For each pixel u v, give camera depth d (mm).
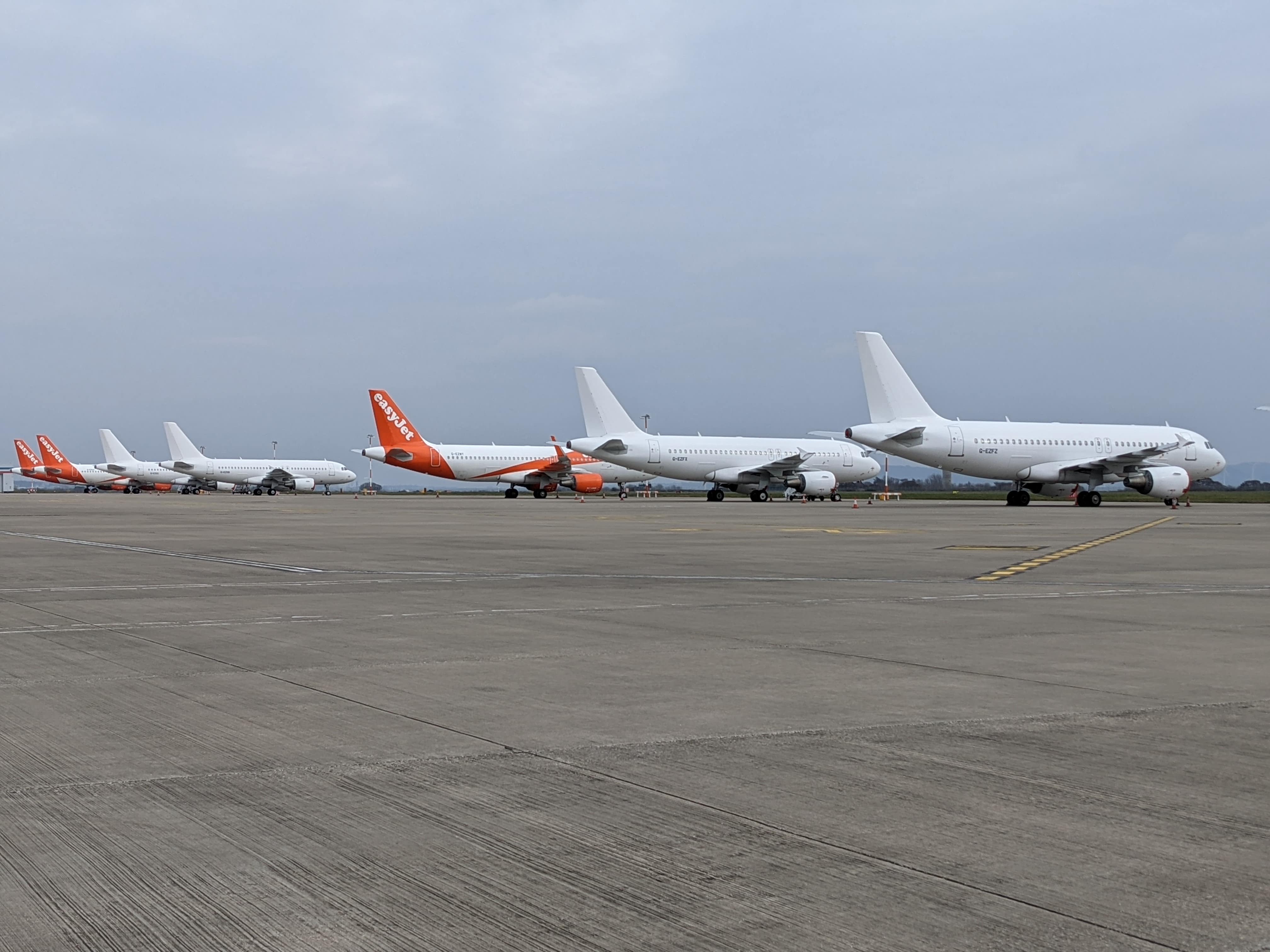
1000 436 68250
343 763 6875
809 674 10055
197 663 10641
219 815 5828
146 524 43500
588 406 80375
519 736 7594
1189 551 27109
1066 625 13445
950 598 16406
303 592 17312
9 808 5941
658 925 4449
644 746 7309
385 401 94750
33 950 4215
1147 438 71625
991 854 5207
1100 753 7129
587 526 41125
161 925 4453
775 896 4719
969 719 8156
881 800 6078
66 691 9203
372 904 4668
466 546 29016
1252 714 8320
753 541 31000
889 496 127062
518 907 4625
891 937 4316
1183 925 4414
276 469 134000
